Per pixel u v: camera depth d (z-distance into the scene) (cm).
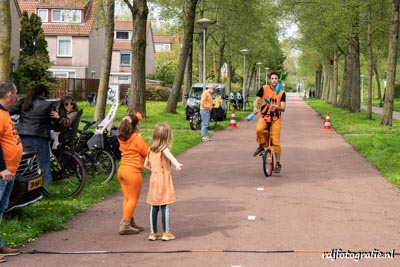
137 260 623
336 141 2028
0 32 1205
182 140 1920
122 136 739
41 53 4319
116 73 6912
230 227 775
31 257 634
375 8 2967
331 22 3284
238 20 4188
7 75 1208
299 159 1511
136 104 2697
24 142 897
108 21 2428
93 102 4238
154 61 8075
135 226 757
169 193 707
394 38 2609
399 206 916
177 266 600
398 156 1505
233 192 1038
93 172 1105
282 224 791
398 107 5897
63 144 984
